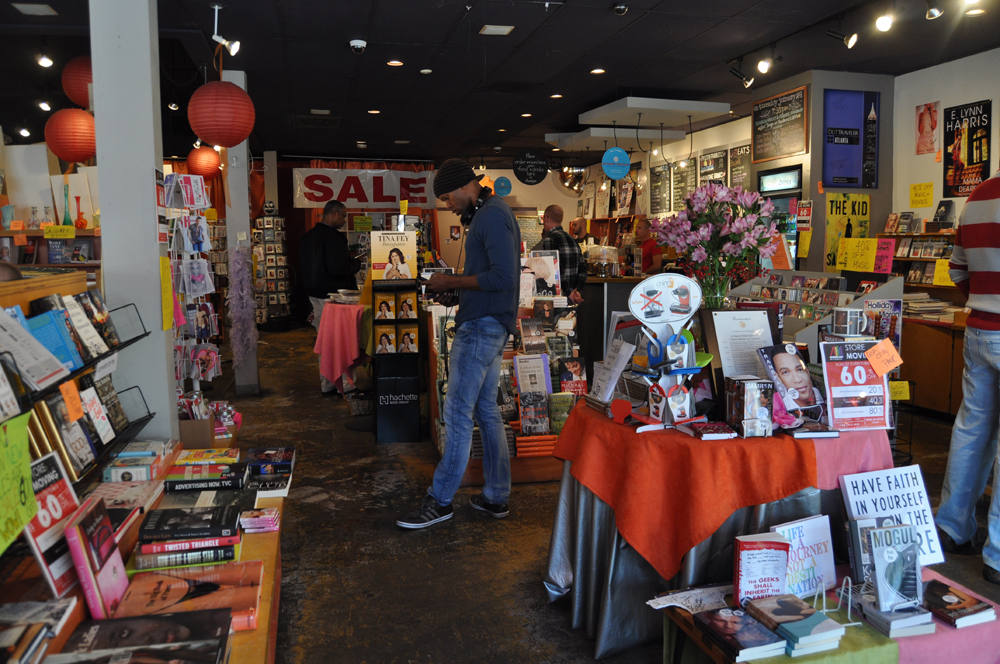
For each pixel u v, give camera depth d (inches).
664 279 90.6
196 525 74.9
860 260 206.5
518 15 201.5
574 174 522.3
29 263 185.5
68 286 88.3
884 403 89.4
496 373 135.0
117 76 111.5
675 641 81.0
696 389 95.3
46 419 72.3
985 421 119.5
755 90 291.7
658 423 87.7
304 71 265.6
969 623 75.2
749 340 94.1
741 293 189.5
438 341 183.3
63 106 332.5
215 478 92.2
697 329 99.3
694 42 228.4
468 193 128.6
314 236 261.4
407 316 191.0
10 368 56.7
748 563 78.0
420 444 192.7
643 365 95.8
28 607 54.4
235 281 254.1
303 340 409.7
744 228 97.3
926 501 88.4
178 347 144.6
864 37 217.5
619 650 90.8
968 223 119.1
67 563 60.3
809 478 82.2
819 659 69.0
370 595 107.5
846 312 101.9
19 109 337.7
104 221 112.9
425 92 302.5
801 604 75.2
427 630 97.4
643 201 435.2
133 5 111.0
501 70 264.8
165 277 117.2
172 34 217.5
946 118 245.4
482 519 137.8
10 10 193.8
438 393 178.7
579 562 95.2
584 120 336.2
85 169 182.5
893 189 270.4
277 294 450.6
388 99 316.5
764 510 84.6
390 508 144.4
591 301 275.7
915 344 213.2
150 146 113.0
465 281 124.6
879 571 75.7
